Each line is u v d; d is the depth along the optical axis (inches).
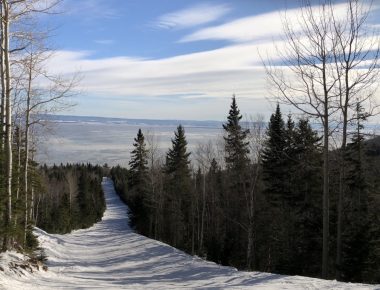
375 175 1180.5
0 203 556.4
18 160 943.7
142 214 2524.6
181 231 2047.2
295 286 400.8
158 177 2294.5
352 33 620.7
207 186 2001.7
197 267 701.3
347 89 634.8
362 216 1083.9
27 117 928.3
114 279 620.1
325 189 621.6
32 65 763.4
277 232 1304.1
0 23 592.4
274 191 1429.6
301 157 1321.4
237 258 1341.0
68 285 490.9
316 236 1095.6
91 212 3314.5
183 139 2445.9
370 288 371.2
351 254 878.4
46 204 2864.2
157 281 571.2
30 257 610.2
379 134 769.6
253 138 1311.5
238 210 1605.6
